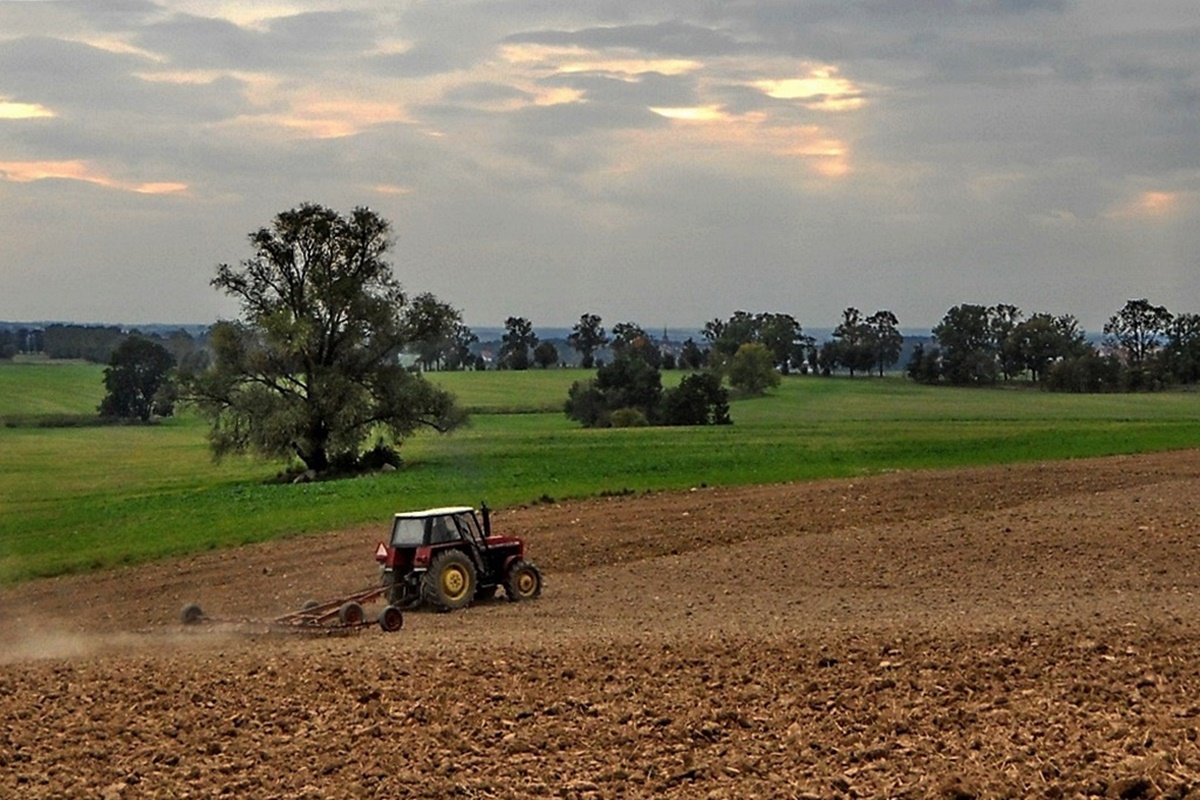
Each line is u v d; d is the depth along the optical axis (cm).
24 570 3747
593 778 1305
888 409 14725
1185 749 1295
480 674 1781
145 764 1379
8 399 15525
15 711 1614
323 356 7388
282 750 1420
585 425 12306
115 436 11869
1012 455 6425
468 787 1279
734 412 14375
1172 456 6106
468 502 4672
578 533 3778
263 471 7844
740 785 1269
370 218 7550
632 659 1861
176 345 14538
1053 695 1556
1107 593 2506
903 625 2097
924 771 1282
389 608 2303
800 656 1831
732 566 3108
